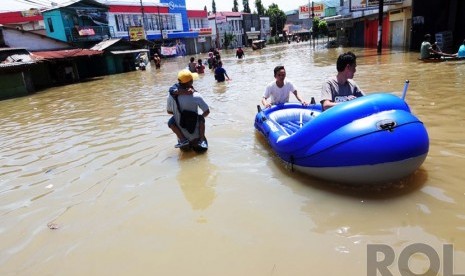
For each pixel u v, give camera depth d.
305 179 4.16
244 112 8.16
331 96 4.28
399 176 3.57
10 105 13.92
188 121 5.44
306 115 5.86
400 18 24.16
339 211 3.40
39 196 4.39
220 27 65.19
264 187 4.07
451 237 2.84
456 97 7.52
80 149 6.22
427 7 19.30
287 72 15.53
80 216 3.80
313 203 3.60
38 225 3.69
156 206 3.88
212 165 4.91
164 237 3.28
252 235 3.17
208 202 3.86
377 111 3.61
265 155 5.12
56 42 24.92
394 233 2.97
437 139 5.06
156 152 5.66
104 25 31.88
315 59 22.16
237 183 4.25
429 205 3.33
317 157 3.83
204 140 5.61
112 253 3.11
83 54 23.66
